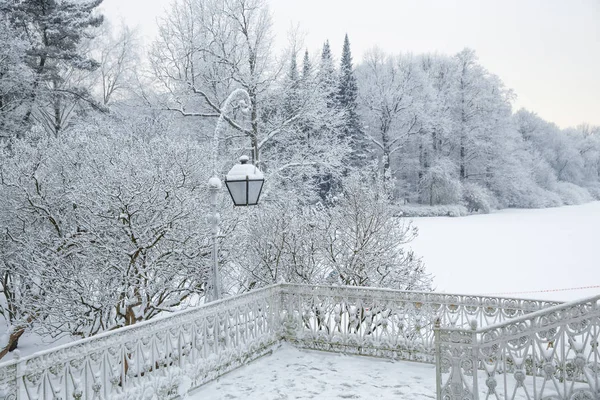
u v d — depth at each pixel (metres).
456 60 52.50
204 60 20.16
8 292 11.19
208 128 21.06
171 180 9.28
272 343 8.52
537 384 6.57
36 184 10.48
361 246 10.19
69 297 9.21
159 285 9.41
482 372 7.15
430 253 24.86
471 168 53.09
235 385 6.93
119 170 9.01
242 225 11.05
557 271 19.95
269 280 10.62
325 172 22.44
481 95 51.12
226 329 7.33
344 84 45.53
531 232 32.56
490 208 50.94
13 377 4.24
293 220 10.77
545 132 70.75
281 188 20.05
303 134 20.78
